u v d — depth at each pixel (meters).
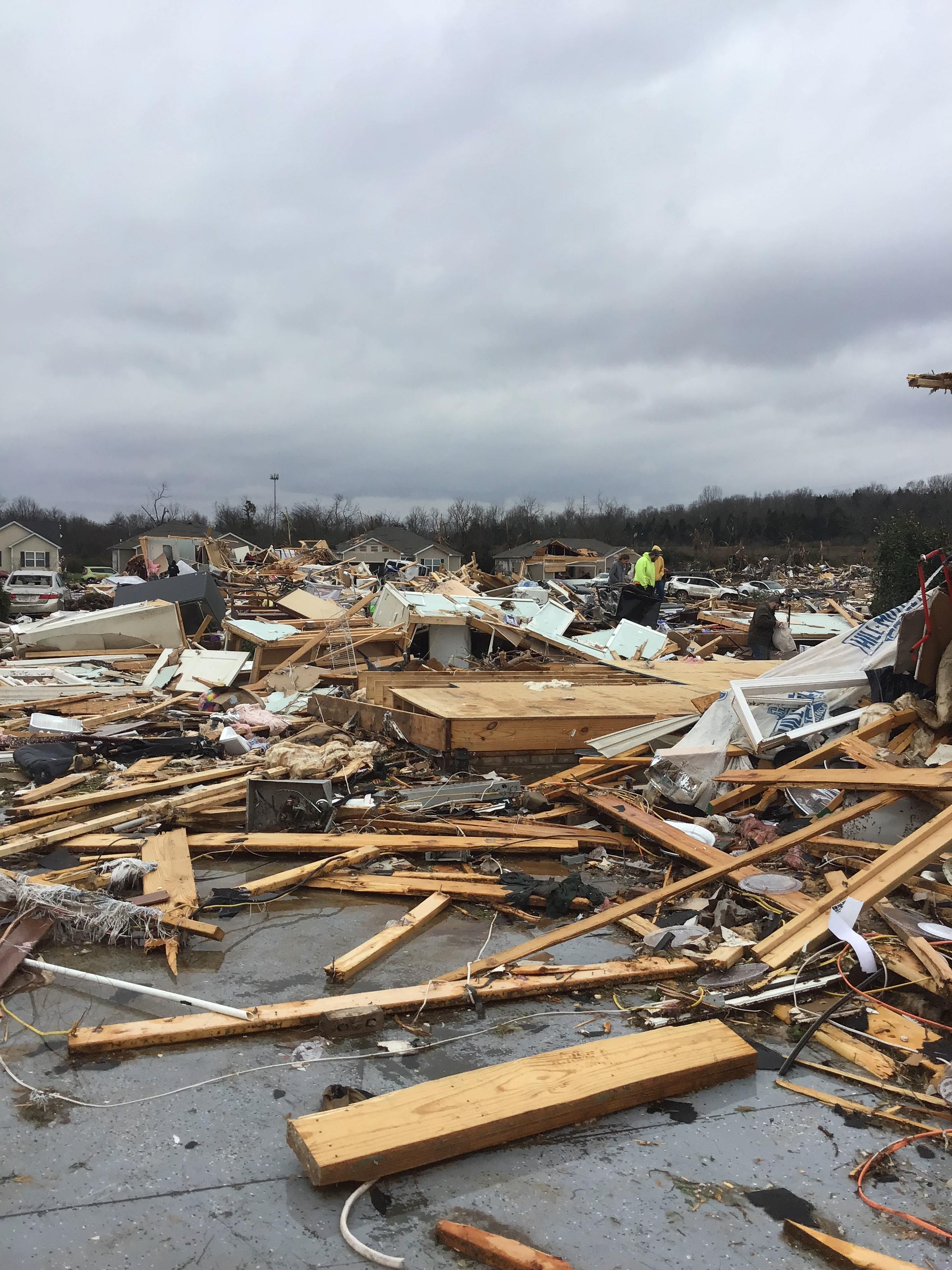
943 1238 2.56
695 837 5.89
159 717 11.12
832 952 4.36
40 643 15.39
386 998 3.86
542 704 8.79
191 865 5.57
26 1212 2.59
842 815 5.23
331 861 5.61
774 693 7.36
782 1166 2.87
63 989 4.05
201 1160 2.84
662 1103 3.21
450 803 6.87
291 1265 2.40
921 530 19.77
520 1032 3.70
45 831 6.37
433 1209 2.63
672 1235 2.55
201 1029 3.58
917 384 7.29
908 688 6.95
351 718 9.86
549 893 5.12
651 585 18.61
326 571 35.97
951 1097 3.18
